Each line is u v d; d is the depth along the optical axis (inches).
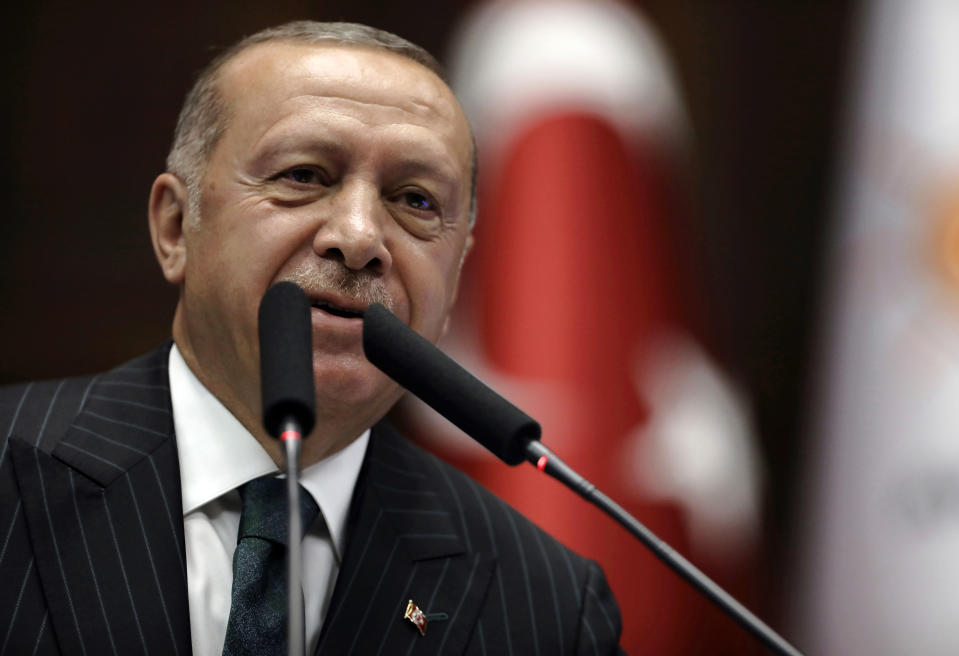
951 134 462.9
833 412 456.1
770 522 498.0
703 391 418.0
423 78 223.8
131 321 494.6
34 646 186.1
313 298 208.2
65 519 198.7
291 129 209.9
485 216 433.7
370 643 205.2
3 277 489.4
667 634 369.7
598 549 371.2
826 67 539.2
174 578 197.0
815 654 442.6
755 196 538.0
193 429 215.6
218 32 520.1
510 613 218.7
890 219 462.3
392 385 216.8
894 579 433.4
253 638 191.0
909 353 446.0
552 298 421.1
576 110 449.4
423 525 224.4
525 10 481.4
